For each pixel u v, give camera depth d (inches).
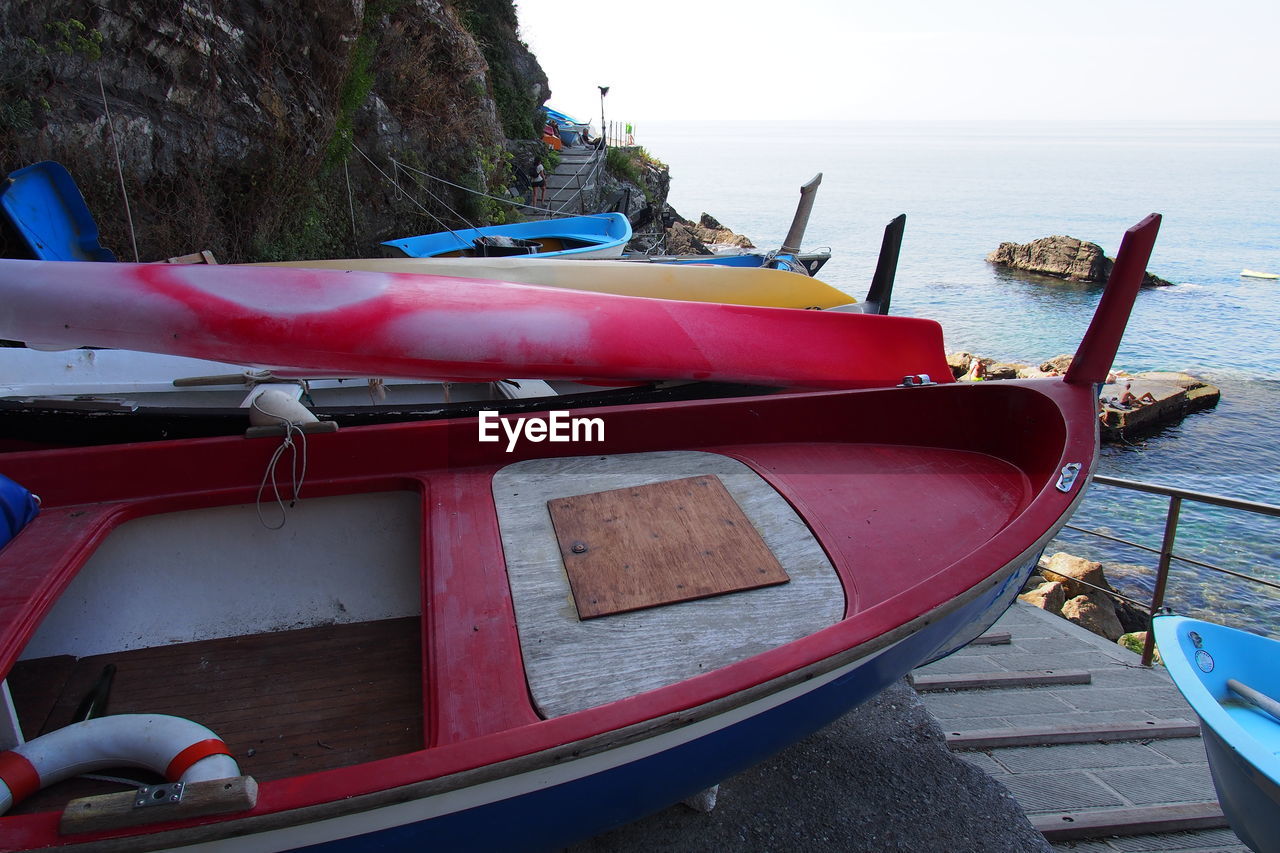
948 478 128.6
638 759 79.1
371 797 66.7
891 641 86.3
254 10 338.6
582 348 165.5
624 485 121.6
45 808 80.4
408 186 494.6
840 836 103.7
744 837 102.9
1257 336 1244.5
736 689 77.4
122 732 80.7
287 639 114.3
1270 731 108.4
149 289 139.6
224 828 64.4
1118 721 145.4
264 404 115.6
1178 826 116.1
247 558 117.6
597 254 407.2
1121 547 506.0
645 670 86.4
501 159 636.1
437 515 111.8
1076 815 116.8
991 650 177.8
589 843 101.5
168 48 293.6
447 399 213.5
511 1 899.4
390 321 149.8
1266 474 679.1
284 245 371.6
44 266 140.7
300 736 97.1
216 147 322.0
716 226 1782.7
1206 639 117.2
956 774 115.7
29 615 86.6
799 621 93.9
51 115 249.0
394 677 107.0
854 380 196.4
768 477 124.6
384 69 484.7
